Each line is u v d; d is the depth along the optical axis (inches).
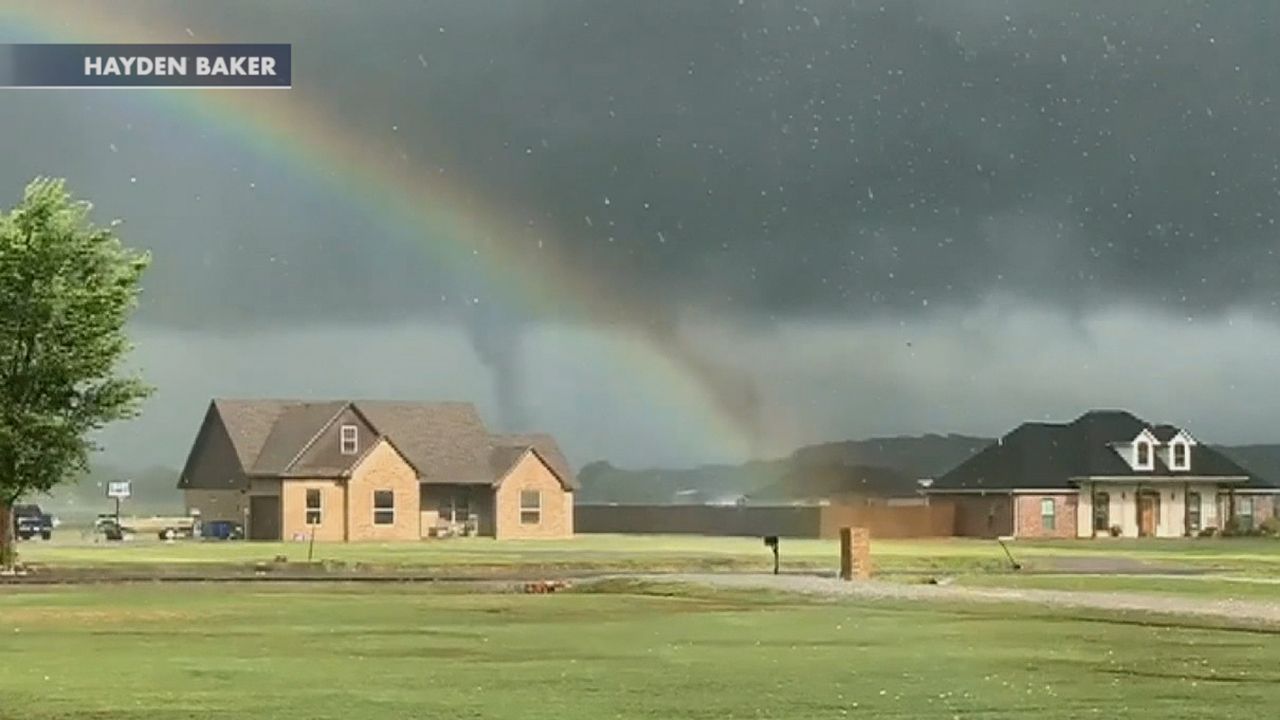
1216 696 819.4
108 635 1162.6
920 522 4133.9
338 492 3806.6
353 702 799.7
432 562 2351.1
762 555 2630.4
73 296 2190.0
